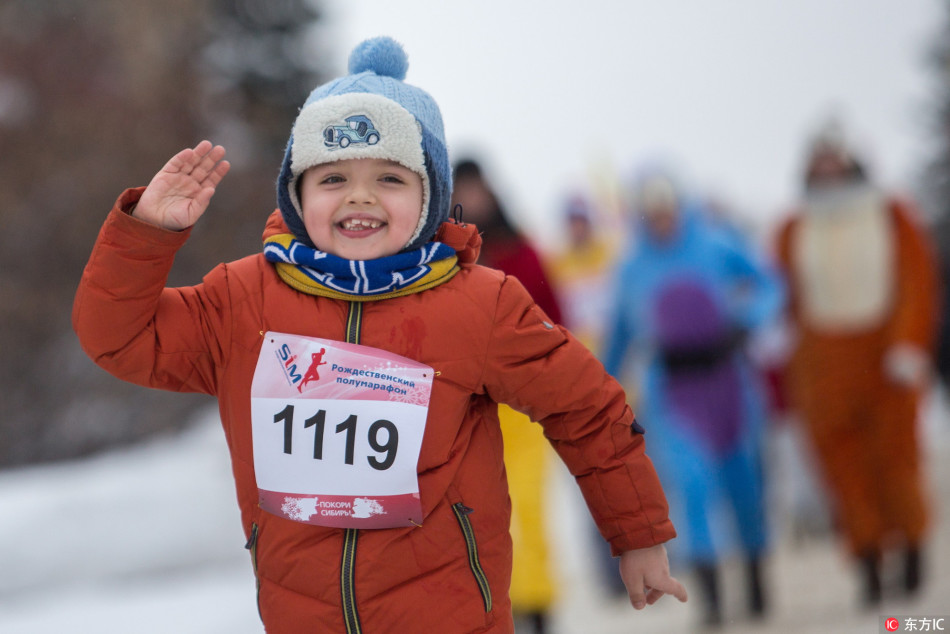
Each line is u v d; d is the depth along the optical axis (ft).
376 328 20.57
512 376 20.97
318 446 20.15
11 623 43.70
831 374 51.96
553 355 21.24
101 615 44.21
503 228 42.91
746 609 47.93
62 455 141.49
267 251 21.26
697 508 47.21
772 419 69.00
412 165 21.42
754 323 50.34
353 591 19.88
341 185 21.48
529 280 42.55
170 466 64.08
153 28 183.01
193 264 168.76
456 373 20.59
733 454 48.42
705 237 51.08
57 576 50.19
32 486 62.59
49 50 171.12
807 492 67.10
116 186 164.04
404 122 21.30
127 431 143.43
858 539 49.37
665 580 22.00
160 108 177.37
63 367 147.43
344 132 21.15
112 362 20.76
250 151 187.11
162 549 52.47
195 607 44.80
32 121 166.71
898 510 49.01
